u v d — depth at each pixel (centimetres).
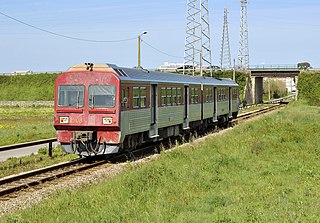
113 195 1226
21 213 1084
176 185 1369
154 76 2338
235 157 1862
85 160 2012
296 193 1252
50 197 1267
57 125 1969
